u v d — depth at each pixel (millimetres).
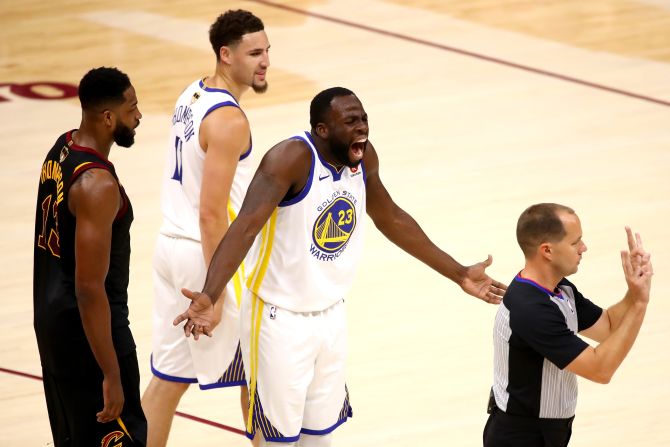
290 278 14102
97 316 12875
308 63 37781
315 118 13602
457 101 34156
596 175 28375
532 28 41469
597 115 32750
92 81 12984
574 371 12625
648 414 17734
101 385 13633
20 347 20000
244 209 13609
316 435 14852
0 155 30250
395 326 20969
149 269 23438
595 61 37594
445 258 15430
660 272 22766
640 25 41625
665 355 19484
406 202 26891
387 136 31422
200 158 15453
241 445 17031
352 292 22469
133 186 28094
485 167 29078
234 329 15789
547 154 29906
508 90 35062
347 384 18891
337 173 13859
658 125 31891
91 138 13141
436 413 17984
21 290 22422
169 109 33688
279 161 13547
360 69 37219
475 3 44875
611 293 21969
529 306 12734
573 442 16969
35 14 44125
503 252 24094
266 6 44656
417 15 43312
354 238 14391
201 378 15977
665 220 25531
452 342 20328
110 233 12859
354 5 44656
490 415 13695
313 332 14266
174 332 16000
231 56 15734
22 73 37156
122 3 45562
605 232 24891
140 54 39031
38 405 18062
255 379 14523
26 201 27203
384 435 17375
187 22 42719
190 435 17328
